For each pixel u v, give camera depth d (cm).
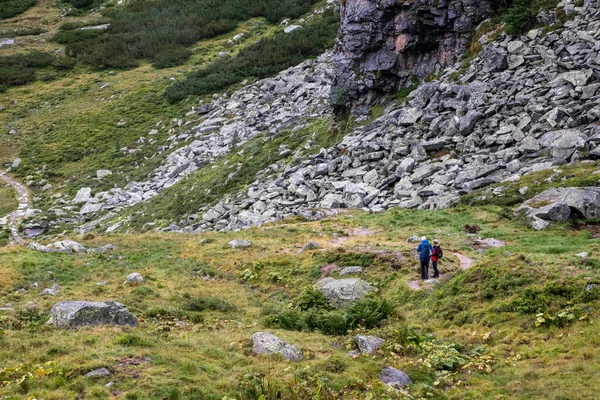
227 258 3309
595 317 1769
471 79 4869
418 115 4853
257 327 2142
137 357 1591
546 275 2064
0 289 2653
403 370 1638
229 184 5681
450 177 4003
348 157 4819
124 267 3161
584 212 3072
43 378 1409
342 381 1522
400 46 5644
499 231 3122
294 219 4081
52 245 3547
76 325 1911
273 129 6894
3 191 7175
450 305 2145
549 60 4528
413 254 2848
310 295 2450
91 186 7050
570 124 3900
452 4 5406
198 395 1380
